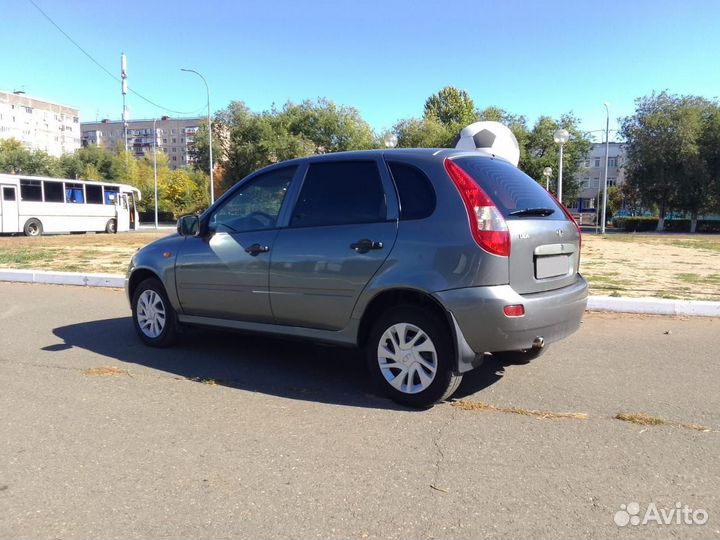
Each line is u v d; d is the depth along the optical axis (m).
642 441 3.64
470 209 3.93
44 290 10.03
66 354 5.75
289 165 4.98
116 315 7.78
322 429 3.85
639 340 6.24
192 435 3.76
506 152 15.41
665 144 42.06
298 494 3.00
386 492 3.02
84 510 2.86
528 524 2.72
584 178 67.06
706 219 47.84
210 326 5.43
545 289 4.20
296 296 4.63
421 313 4.10
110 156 73.56
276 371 5.20
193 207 66.19
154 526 2.72
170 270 5.59
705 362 5.40
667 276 11.14
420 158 4.29
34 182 28.11
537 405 4.29
